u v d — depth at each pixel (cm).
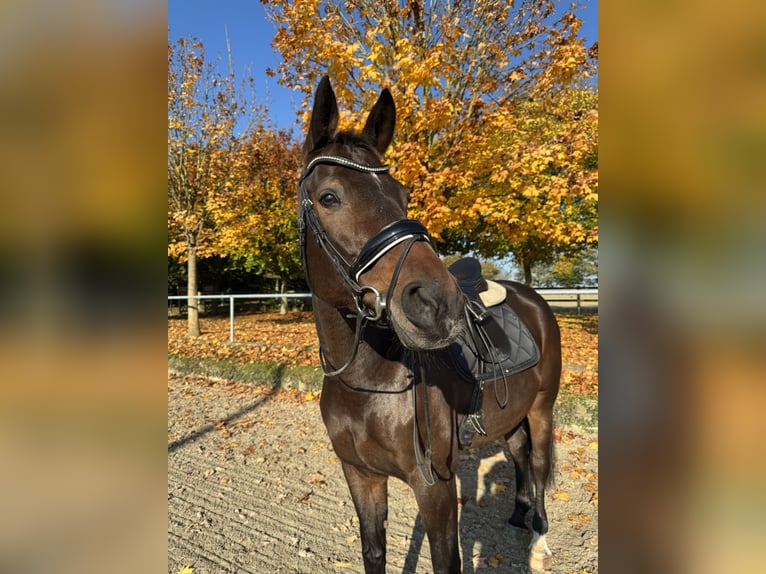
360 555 262
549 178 550
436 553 170
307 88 567
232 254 1440
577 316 1186
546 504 308
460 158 572
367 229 140
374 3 573
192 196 1002
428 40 579
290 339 873
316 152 163
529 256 1331
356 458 179
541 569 242
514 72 545
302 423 479
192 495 333
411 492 331
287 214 1170
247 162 1059
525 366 229
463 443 196
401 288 127
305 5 507
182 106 953
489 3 552
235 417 500
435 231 547
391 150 534
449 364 189
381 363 170
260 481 355
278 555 262
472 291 237
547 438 267
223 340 845
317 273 155
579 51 502
